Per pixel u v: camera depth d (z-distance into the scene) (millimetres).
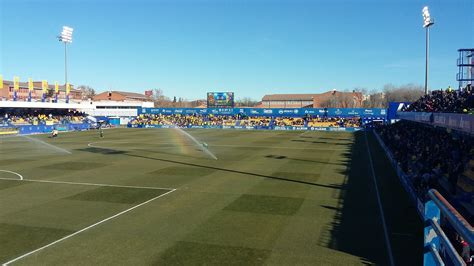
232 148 39938
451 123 19859
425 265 4039
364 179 22109
